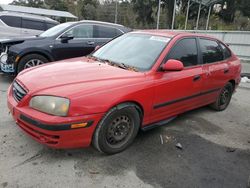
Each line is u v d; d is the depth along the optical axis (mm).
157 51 4113
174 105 4246
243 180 3293
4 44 6758
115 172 3195
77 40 7379
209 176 3309
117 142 3562
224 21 39719
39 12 36438
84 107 3059
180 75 4191
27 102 3174
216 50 5297
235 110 6000
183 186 3074
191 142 4145
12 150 3461
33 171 3088
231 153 3930
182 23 35375
